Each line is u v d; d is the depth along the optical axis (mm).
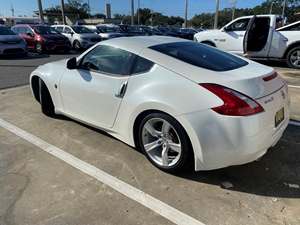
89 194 2727
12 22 43344
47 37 14445
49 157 3408
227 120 2527
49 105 4598
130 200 2643
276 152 3479
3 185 2861
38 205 2578
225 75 2760
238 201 2615
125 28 22672
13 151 3561
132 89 3133
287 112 3125
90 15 63562
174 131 2840
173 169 2973
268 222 2357
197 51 3365
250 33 9641
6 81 7523
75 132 4102
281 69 9375
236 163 2670
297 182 2889
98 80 3543
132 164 3236
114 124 3465
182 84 2768
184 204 2586
